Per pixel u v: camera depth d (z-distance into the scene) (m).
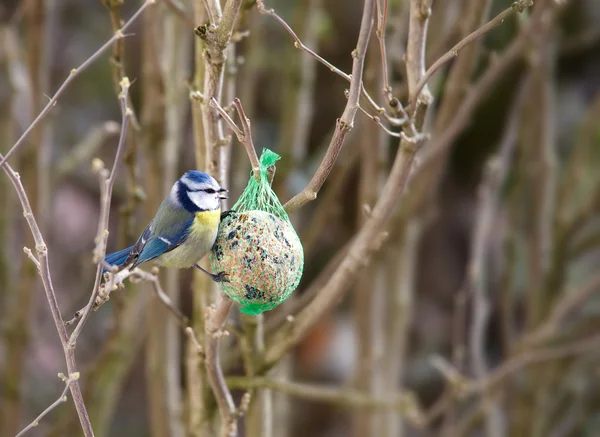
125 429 15.08
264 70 13.91
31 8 9.52
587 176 12.27
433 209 10.98
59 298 14.34
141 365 15.71
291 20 12.90
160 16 8.30
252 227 6.12
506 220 12.17
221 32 5.39
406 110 5.70
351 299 15.92
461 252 15.92
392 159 12.78
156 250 6.68
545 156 11.04
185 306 14.05
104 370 10.05
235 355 7.74
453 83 8.27
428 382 14.92
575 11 12.70
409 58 5.79
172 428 9.21
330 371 15.19
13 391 10.86
